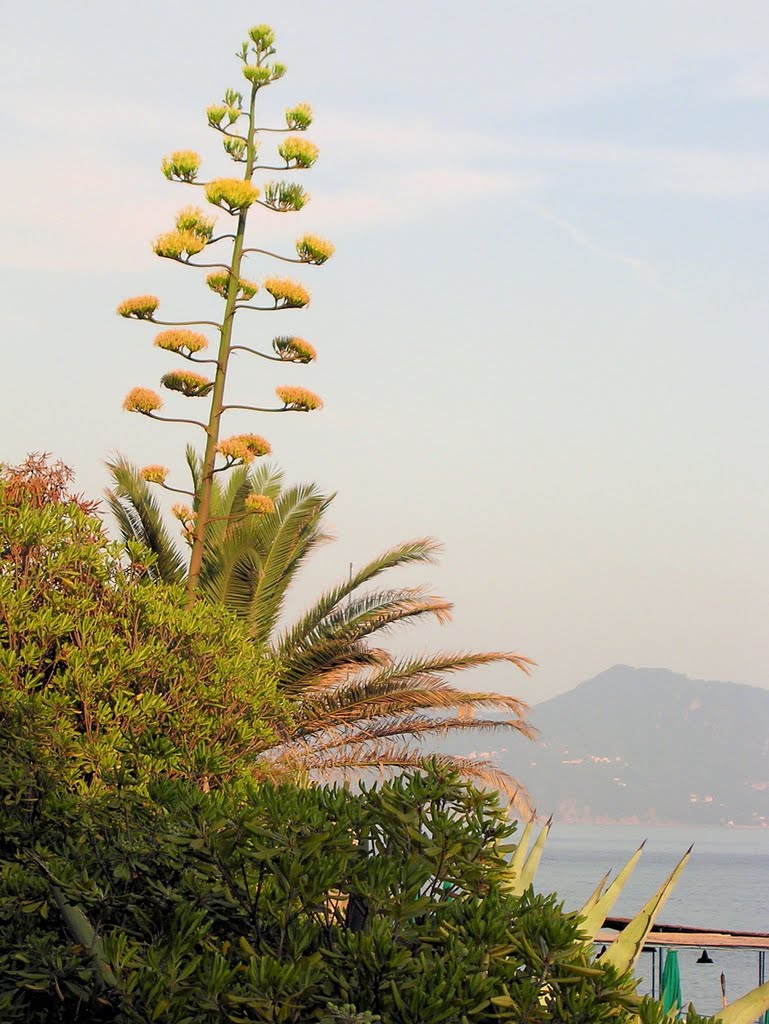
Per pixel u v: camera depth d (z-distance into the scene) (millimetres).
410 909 6812
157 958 6730
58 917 8078
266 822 7016
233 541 31719
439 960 6418
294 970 6395
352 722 32250
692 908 124875
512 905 7125
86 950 6957
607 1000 6414
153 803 8188
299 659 32219
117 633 16797
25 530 16734
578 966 6508
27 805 9914
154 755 9875
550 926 6633
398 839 7461
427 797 7648
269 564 32625
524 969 6637
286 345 23625
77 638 16078
